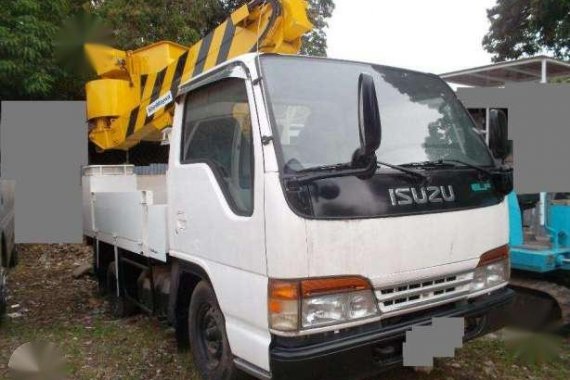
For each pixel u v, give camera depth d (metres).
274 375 2.89
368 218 3.00
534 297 4.79
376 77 3.79
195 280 4.16
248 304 3.12
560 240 4.71
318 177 2.91
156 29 13.19
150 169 6.58
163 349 4.80
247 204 3.22
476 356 4.52
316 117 3.30
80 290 7.34
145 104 5.73
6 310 6.14
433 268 3.24
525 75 5.95
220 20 15.29
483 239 3.55
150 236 4.54
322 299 2.89
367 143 2.86
